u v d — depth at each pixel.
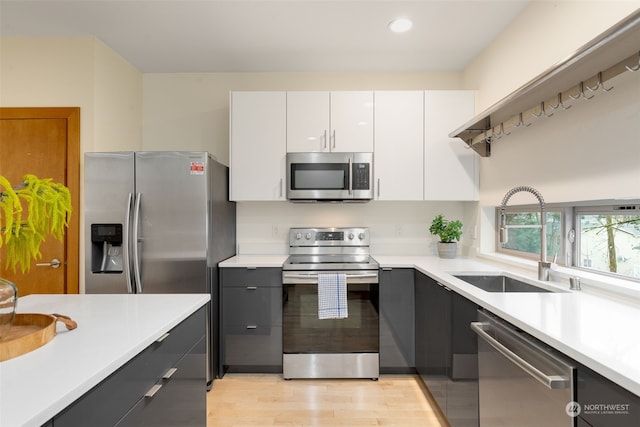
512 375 1.20
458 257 2.90
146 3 2.11
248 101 2.72
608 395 0.78
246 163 2.71
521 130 2.12
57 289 2.49
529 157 2.04
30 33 2.46
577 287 1.58
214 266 2.44
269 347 2.51
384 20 2.27
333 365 2.46
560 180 1.75
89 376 0.75
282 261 2.62
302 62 2.90
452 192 2.72
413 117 2.72
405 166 2.72
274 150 2.71
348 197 2.68
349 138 2.71
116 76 2.75
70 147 2.49
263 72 3.10
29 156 2.52
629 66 1.21
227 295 2.52
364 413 2.04
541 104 1.72
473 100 2.72
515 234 2.48
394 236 3.08
